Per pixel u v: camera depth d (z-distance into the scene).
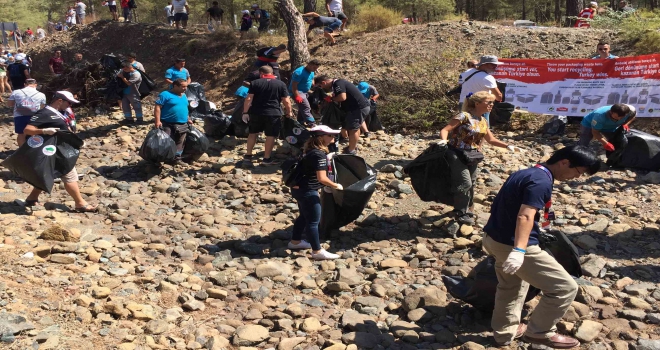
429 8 23.97
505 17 35.06
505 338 4.24
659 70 9.98
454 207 6.53
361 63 14.17
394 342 4.41
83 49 23.23
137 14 30.39
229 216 7.29
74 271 5.31
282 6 14.66
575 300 4.88
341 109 9.25
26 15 52.12
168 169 9.30
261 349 4.29
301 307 4.87
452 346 4.36
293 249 6.27
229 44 17.69
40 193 7.80
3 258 5.35
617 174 8.37
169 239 6.45
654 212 6.92
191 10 26.66
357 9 22.36
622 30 12.87
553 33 13.61
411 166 6.57
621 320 4.55
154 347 4.14
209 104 12.88
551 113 10.73
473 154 6.29
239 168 9.23
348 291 5.25
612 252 5.89
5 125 13.62
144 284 5.20
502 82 10.86
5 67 19.77
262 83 9.12
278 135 9.45
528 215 3.73
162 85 17.33
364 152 9.78
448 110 11.69
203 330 4.43
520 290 4.21
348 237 6.56
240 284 5.30
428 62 13.16
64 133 7.03
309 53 15.53
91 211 7.32
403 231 6.68
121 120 13.49
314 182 5.89
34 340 3.99
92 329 4.32
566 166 3.89
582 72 10.50
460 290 4.77
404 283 5.43
